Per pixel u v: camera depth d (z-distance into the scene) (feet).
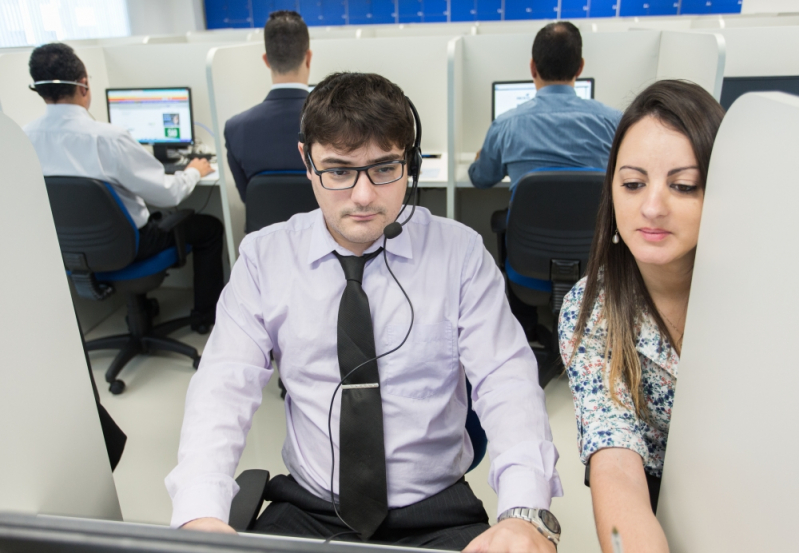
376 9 22.33
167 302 10.16
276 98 6.75
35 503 2.28
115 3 20.54
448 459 3.32
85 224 6.69
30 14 17.40
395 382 3.18
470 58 8.59
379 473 3.06
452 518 3.15
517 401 2.94
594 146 6.73
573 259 6.35
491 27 11.32
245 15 23.06
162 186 7.21
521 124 6.89
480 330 3.24
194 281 8.75
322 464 3.27
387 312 3.20
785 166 1.53
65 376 2.46
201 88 9.35
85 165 6.82
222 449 2.78
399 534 3.15
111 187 6.74
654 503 2.97
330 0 22.47
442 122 9.06
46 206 2.36
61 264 2.44
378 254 3.22
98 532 1.39
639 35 8.14
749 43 8.05
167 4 22.77
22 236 2.24
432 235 3.35
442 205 9.91
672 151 2.27
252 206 6.78
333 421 3.21
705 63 6.77
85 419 2.59
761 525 1.62
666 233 2.37
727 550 1.82
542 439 2.78
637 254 2.45
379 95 2.80
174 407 7.11
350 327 3.10
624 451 2.59
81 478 2.56
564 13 21.39
